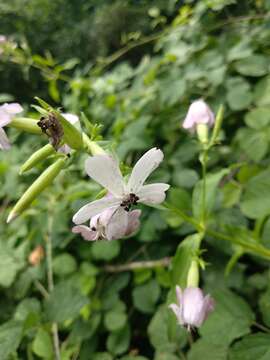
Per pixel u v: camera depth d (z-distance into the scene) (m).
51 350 0.12
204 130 0.11
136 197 0.08
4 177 0.17
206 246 0.13
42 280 0.15
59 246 0.14
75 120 0.09
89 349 0.13
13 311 0.14
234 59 0.16
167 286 0.12
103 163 0.07
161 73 0.18
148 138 0.15
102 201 0.07
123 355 0.13
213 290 0.11
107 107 0.18
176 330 0.11
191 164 0.15
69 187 0.15
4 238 0.16
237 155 0.15
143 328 0.13
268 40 0.17
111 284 0.13
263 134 0.14
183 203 0.13
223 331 0.10
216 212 0.13
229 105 0.15
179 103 0.17
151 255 0.14
